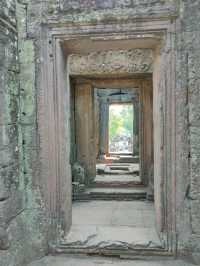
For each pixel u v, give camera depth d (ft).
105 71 18.29
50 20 10.45
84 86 22.33
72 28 10.50
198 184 10.19
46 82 10.71
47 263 10.61
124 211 17.62
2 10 9.20
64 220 11.40
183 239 10.56
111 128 65.57
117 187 22.50
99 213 17.17
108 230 12.47
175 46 10.21
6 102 9.55
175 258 10.69
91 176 22.90
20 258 10.09
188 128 10.29
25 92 10.68
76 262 10.70
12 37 10.00
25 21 10.52
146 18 10.18
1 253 9.11
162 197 10.90
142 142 22.58
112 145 48.78
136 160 32.99
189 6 9.95
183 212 10.50
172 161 10.50
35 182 10.89
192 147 10.20
